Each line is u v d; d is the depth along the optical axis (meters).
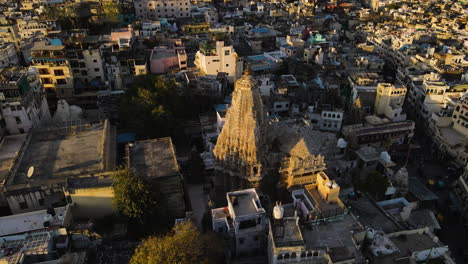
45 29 155.50
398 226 60.22
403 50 152.50
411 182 83.38
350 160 82.81
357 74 123.25
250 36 175.38
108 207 66.38
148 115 95.19
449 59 138.12
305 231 52.62
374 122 100.69
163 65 129.00
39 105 94.25
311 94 120.56
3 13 183.50
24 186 65.50
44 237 55.09
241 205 58.78
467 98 98.06
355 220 54.88
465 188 82.75
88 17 177.12
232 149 68.81
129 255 55.84
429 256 55.25
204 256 51.69
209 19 194.12
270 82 119.94
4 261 50.44
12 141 82.69
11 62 134.38
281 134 72.69
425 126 113.75
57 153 77.44
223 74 118.56
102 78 120.69
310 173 68.56
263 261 56.22
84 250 56.38
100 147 79.50
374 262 50.94
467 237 76.50
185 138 102.44
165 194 69.50
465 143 97.19
